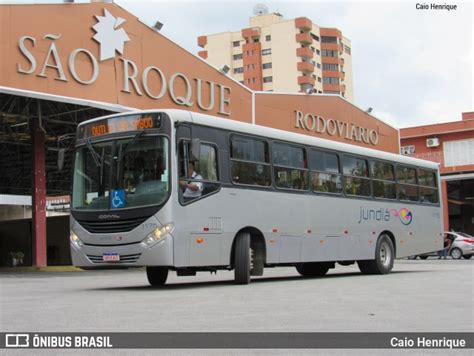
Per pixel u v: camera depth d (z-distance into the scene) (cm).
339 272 1977
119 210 1168
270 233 1367
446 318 771
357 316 788
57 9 2170
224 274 2000
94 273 2388
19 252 4184
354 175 1680
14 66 2031
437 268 2144
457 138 5309
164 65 2566
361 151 1720
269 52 10988
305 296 1050
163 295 1085
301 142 1506
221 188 1253
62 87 2166
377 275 1712
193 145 1164
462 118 5975
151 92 2494
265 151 1392
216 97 2838
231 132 1306
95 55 2288
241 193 1301
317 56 11144
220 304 923
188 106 2666
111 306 906
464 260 3284
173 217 1141
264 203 1359
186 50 2680
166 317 777
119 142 1207
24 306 927
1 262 4325
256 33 11038
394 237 1817
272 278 1666
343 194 1622
